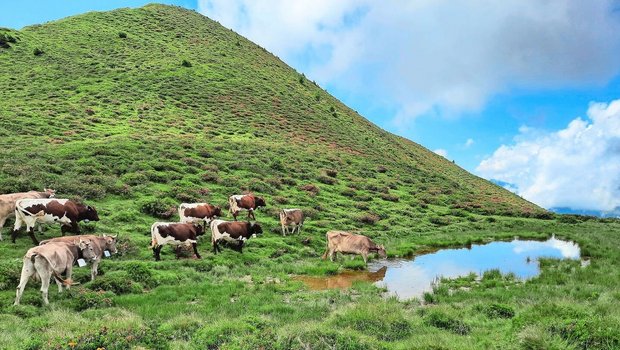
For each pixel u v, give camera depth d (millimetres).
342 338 9594
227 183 34594
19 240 18328
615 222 44000
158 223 19172
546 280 17922
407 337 10617
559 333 9648
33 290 13773
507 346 9477
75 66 68562
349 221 32219
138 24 97062
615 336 9133
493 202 50594
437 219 37406
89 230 20703
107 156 34156
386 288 17031
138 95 61375
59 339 9195
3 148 33000
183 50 87000
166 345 9602
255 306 13773
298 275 19281
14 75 61469
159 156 37594
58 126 44594
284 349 9305
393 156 67438
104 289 14742
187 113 58250
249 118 61938
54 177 27078
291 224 26359
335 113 81312
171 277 16719
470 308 13211
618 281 17109
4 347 8914
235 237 21578
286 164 45438
